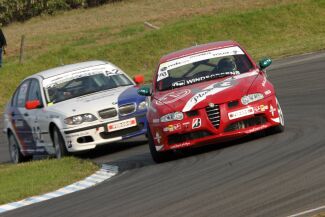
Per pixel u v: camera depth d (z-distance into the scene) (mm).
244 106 38625
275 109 39281
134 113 47656
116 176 38250
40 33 140500
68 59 111812
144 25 131375
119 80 50844
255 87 39438
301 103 54406
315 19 120500
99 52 114000
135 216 28094
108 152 48562
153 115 39688
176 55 44438
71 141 46844
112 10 155125
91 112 47125
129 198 31641
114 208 30141
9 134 54031
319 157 32406
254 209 26094
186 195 30141
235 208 26656
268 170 31859
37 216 31141
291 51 89562
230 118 38438
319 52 84938
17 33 144375
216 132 38406
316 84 62250
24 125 51656
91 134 46906
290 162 32562
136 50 114188
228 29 119625
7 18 157375
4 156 57469
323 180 28250
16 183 39562
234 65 42438
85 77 50750
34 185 38188
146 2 158500
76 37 130500
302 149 35031
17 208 33625
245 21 120938
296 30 118125
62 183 37938
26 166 44844
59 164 43500
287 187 28312
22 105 52438
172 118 38750
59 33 137375
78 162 43531
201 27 119750
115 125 47219
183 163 37906
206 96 39031
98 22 143750
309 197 26391
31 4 158750
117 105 47500
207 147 41094
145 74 97312
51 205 33031
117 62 111688
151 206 29281
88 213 30031
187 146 38625
